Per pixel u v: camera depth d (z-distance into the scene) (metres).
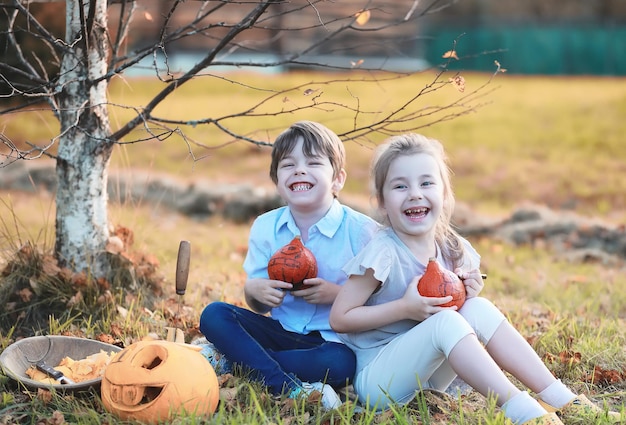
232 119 14.34
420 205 3.50
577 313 5.38
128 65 4.30
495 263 7.51
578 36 23.05
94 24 4.57
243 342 3.66
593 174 12.03
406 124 13.55
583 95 17.77
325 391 3.48
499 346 3.40
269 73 20.53
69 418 3.32
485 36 22.75
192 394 3.20
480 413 3.33
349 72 19.81
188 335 4.40
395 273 3.54
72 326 4.37
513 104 16.78
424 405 3.28
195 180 10.77
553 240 8.62
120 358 3.27
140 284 4.91
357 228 3.85
